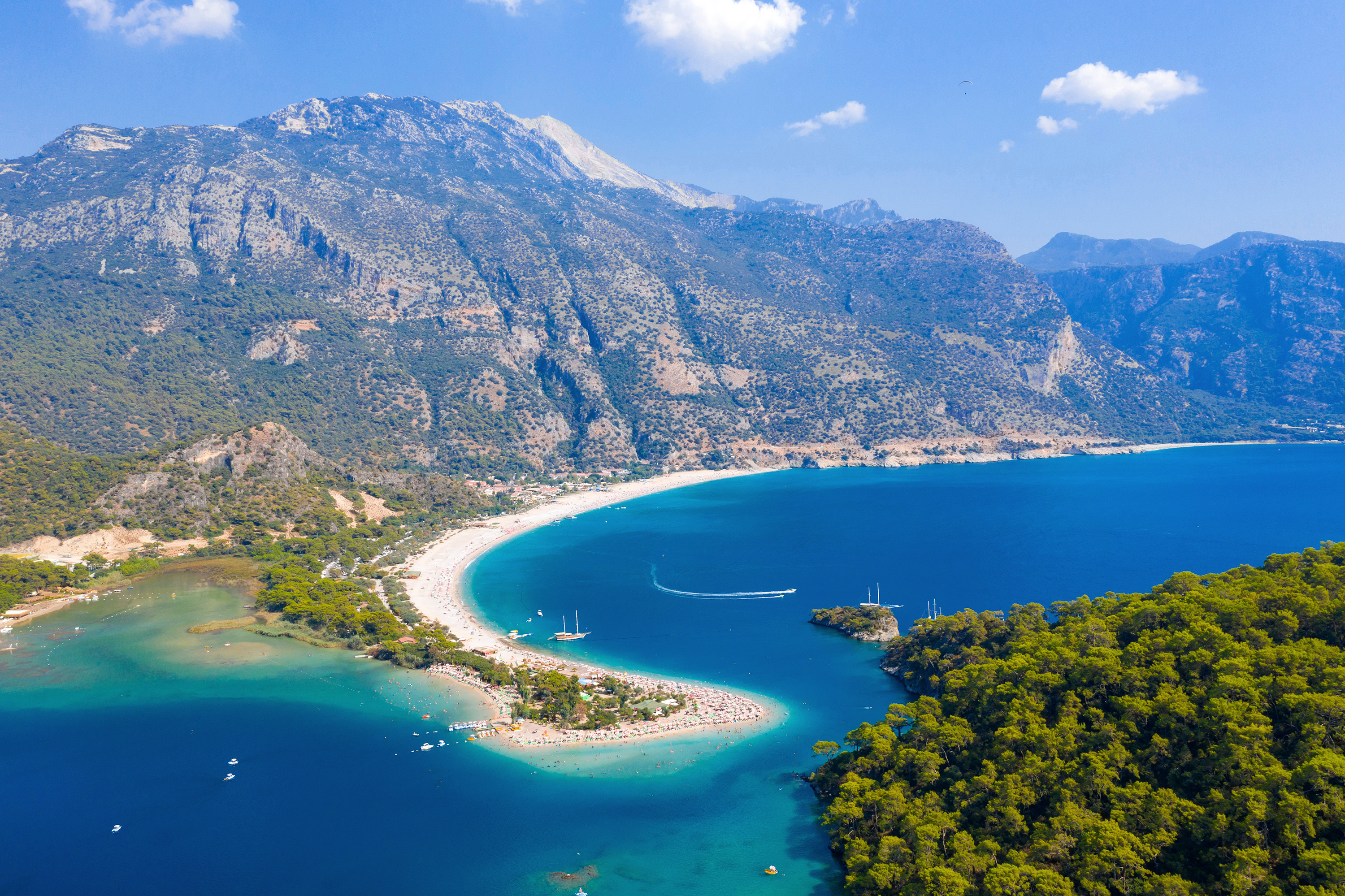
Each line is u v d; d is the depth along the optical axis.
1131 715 103.56
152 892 98.81
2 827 112.38
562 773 125.06
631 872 101.12
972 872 89.56
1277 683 99.62
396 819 112.81
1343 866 76.62
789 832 109.19
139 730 139.75
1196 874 85.38
